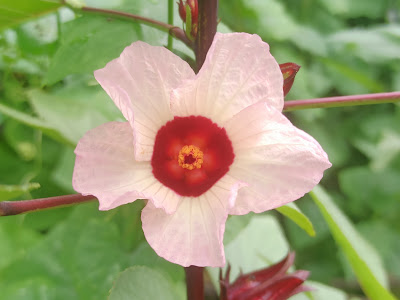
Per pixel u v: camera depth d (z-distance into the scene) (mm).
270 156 192
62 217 326
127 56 188
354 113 568
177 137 208
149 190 193
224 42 189
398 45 427
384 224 550
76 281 321
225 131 202
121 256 315
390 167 568
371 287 249
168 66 192
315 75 521
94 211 324
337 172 596
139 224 310
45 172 346
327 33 517
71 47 233
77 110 263
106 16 234
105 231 319
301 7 511
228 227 244
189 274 225
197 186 202
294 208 222
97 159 188
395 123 561
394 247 537
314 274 515
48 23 284
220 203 189
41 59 293
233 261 301
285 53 495
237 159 198
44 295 323
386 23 553
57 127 252
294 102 222
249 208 188
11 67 312
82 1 242
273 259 315
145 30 235
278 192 188
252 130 195
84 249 323
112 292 215
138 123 194
